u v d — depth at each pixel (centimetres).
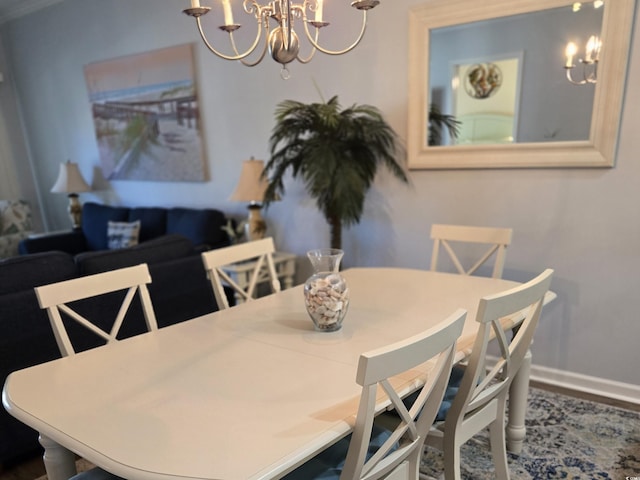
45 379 132
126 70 425
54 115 510
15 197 550
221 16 353
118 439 101
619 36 212
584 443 206
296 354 141
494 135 256
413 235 296
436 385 120
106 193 494
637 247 227
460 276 222
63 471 137
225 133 379
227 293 353
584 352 250
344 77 302
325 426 103
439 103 269
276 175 297
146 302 182
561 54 229
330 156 264
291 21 147
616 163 225
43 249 448
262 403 113
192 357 142
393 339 150
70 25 457
